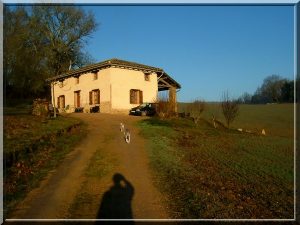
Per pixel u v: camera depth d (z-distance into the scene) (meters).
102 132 19.50
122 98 32.38
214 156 15.50
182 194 8.71
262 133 30.11
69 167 11.23
